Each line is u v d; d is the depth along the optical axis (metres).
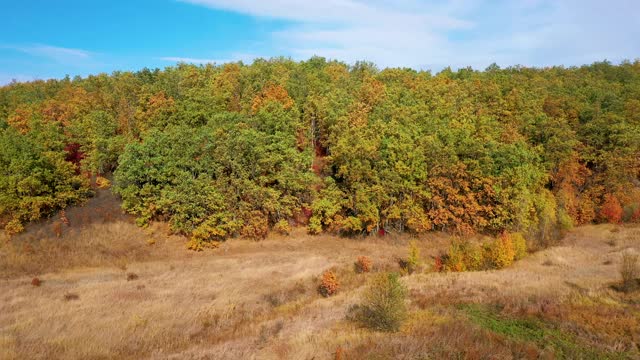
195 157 49.41
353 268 40.66
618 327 21.59
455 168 50.84
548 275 35.03
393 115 56.62
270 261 42.72
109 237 44.62
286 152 50.69
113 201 49.62
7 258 39.03
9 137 46.28
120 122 57.44
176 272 39.00
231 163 48.03
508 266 39.53
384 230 52.06
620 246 48.28
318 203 49.75
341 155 51.69
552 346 19.53
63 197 46.31
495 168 51.88
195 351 21.28
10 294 31.62
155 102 56.91
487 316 24.12
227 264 41.59
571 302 25.86
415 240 50.22
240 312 29.20
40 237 42.88
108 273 38.28
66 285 34.47
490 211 50.72
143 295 32.16
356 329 22.59
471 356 17.53
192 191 45.97
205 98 58.91
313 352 19.12
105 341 24.00
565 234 54.47
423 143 51.97
